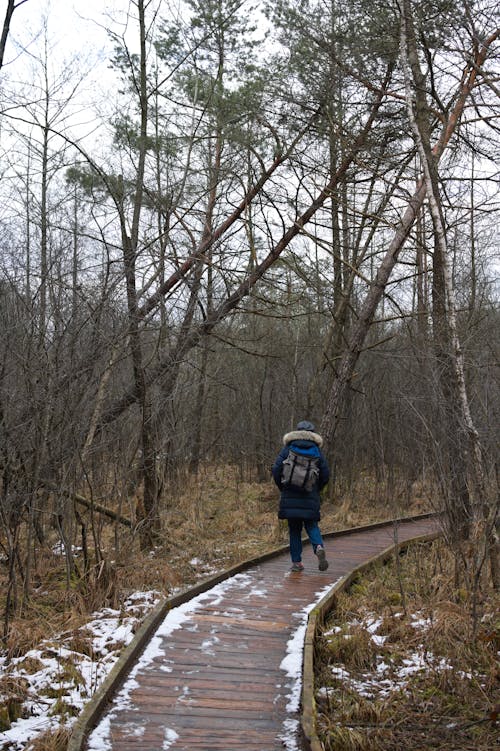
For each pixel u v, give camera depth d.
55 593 8.45
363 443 18.64
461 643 6.42
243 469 22.61
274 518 14.52
